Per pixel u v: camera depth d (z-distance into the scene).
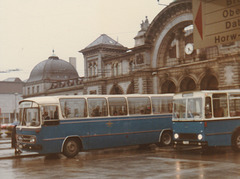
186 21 44.44
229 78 37.50
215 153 18.47
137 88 51.03
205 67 41.44
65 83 79.62
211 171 12.65
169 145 23.36
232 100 18.61
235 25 8.34
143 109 22.38
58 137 18.77
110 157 18.58
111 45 62.69
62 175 12.88
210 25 8.81
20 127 19.55
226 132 18.14
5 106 120.31
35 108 18.70
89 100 20.19
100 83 61.28
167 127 23.28
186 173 12.38
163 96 23.36
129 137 21.53
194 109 17.97
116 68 59.69
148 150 21.94
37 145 18.20
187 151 20.00
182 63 45.12
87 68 65.50
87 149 19.75
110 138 20.72
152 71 49.75
